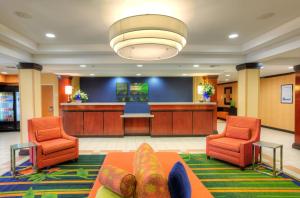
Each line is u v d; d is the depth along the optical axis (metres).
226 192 2.69
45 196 2.59
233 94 11.13
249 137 3.77
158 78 9.48
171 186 1.50
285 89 7.56
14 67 5.84
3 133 7.27
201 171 3.43
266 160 4.03
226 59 4.86
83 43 4.23
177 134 6.29
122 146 5.14
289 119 7.36
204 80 8.91
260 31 3.49
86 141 5.69
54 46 4.30
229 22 3.06
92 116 6.21
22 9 2.56
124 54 2.82
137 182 1.45
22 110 4.56
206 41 4.12
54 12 2.66
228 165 3.72
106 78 9.44
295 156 4.32
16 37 3.49
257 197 2.57
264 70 6.77
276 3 2.43
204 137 6.25
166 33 2.20
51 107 8.20
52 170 3.45
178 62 4.82
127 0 2.34
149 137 6.22
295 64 5.04
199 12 2.68
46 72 7.59
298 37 3.23
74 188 2.81
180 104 6.27
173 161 2.70
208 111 6.36
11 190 2.75
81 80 9.41
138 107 7.63
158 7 2.51
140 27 2.14
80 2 2.38
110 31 2.47
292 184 2.94
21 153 4.39
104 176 1.58
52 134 3.91
